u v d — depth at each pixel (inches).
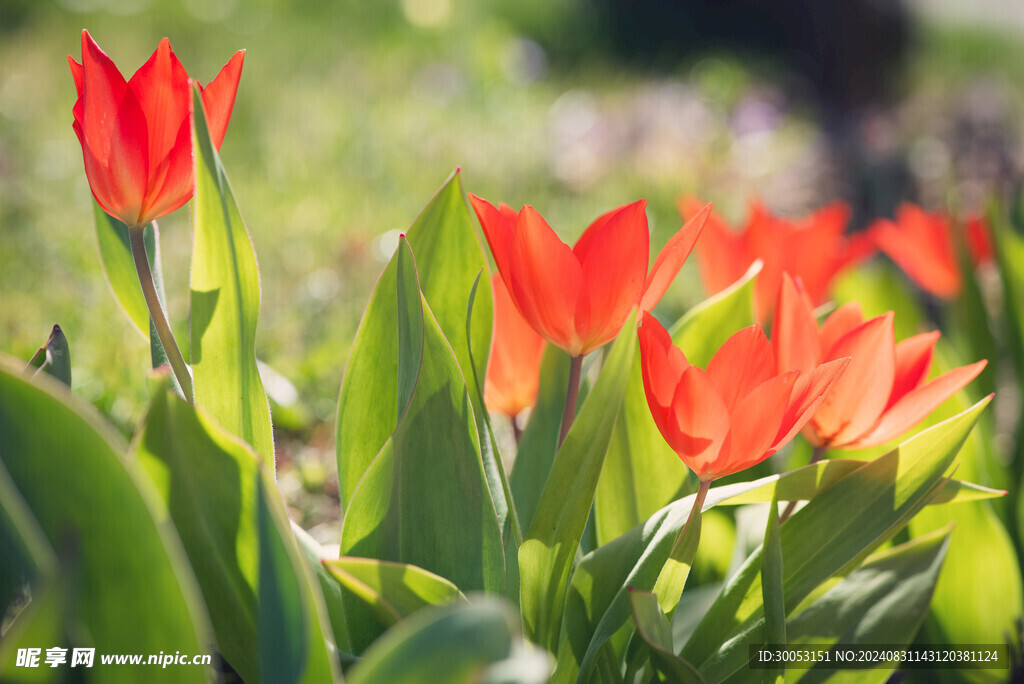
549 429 34.5
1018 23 241.1
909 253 46.4
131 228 31.0
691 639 32.1
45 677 27.5
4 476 27.7
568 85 209.8
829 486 31.8
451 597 29.4
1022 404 40.1
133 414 55.6
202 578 29.7
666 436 30.2
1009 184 109.0
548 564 30.6
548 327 30.8
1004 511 38.2
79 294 73.9
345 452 32.3
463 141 151.9
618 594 30.8
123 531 27.6
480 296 32.6
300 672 27.6
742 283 34.8
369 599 29.3
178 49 189.9
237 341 31.1
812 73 208.4
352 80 190.5
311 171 131.3
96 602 27.9
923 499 31.3
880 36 198.1
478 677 26.8
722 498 31.0
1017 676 34.9
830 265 37.9
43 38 181.9
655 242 108.4
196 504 29.3
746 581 32.0
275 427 59.4
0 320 66.1
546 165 138.8
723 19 248.8
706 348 35.1
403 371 31.0
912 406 31.5
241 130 149.2
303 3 245.1
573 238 103.0
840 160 134.5
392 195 122.3
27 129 132.9
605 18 259.0
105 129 30.2
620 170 138.6
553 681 31.5
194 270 30.9
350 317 77.7
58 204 102.5
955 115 151.2
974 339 41.5
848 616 33.3
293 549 28.0
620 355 29.6
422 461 30.6
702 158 143.6
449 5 259.3
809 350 31.3
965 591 35.7
